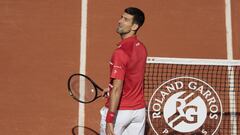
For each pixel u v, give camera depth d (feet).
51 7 147.95
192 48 144.46
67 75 136.56
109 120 91.61
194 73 134.92
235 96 133.08
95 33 144.25
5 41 141.59
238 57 144.25
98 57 140.15
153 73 134.00
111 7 149.07
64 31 144.05
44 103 131.34
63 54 140.15
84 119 128.77
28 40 142.10
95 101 131.13
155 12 149.38
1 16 145.89
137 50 95.20
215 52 144.36
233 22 149.28
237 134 128.67
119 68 91.97
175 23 148.05
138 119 97.66
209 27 148.05
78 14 147.23
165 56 142.41
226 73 135.64
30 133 125.39
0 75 135.64
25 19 145.79
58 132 126.00
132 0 151.02
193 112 129.80
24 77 135.74
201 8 151.12
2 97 131.64
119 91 91.86
